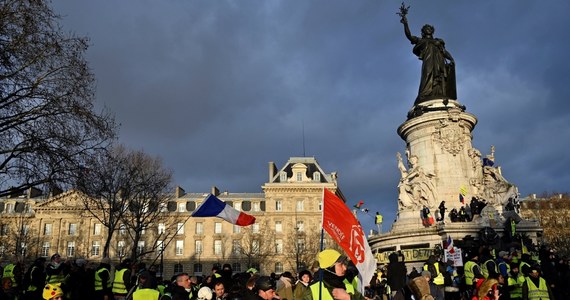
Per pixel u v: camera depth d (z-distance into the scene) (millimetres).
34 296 13211
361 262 6605
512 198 28047
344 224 6734
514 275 13070
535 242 25078
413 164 29000
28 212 80688
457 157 28438
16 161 19953
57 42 20078
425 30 32812
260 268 77938
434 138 28812
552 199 70062
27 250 75125
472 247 21359
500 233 24062
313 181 83188
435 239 24734
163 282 16547
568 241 61500
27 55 19281
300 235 79438
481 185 28172
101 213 73312
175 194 83000
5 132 19594
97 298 13945
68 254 78188
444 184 27938
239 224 15008
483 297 8922
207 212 14797
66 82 20484
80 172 21453
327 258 6008
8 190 20203
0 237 73000
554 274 14922
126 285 13555
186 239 79688
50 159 20047
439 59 31609
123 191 41531
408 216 27672
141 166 42656
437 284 15711
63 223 79625
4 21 18484
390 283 14273
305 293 6047
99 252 78375
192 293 11594
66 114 20500
